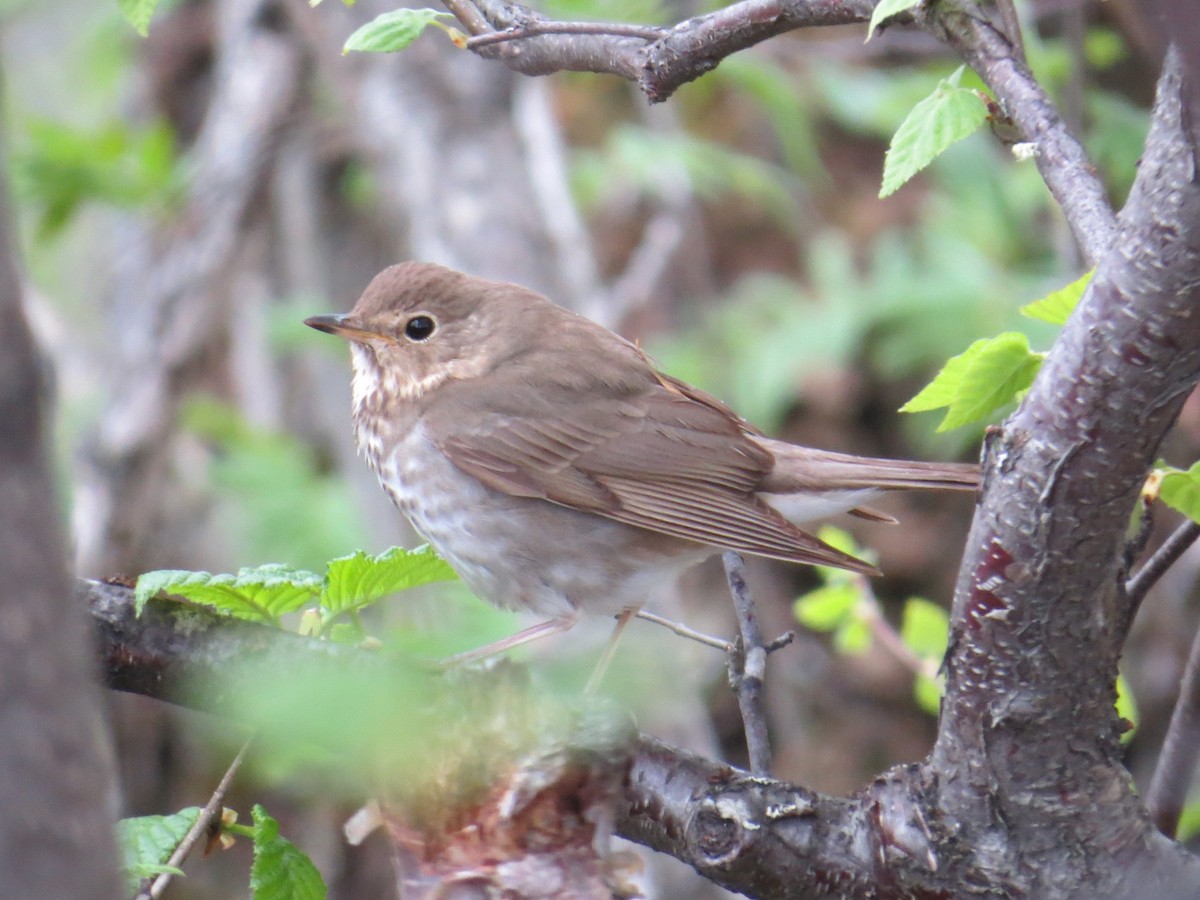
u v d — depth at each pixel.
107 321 17.81
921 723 16.97
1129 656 14.97
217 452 15.73
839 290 16.66
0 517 3.13
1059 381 5.48
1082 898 6.13
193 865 14.46
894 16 6.88
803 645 17.33
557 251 13.67
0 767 3.09
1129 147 13.66
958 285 16.03
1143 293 5.22
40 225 15.49
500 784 5.78
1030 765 6.04
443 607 11.02
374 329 10.10
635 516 9.50
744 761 16.23
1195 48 3.81
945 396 6.80
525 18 7.71
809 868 6.34
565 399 9.84
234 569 14.33
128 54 17.72
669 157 15.85
